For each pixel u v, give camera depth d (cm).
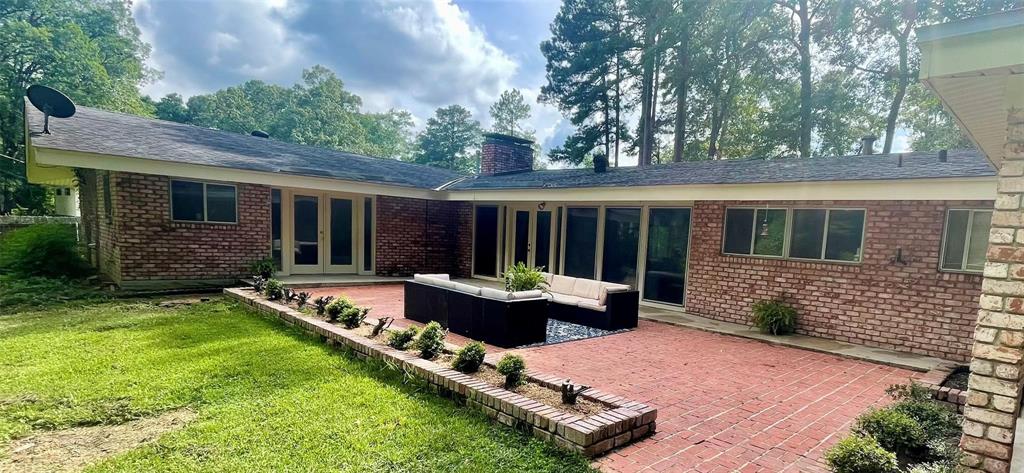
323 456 277
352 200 1151
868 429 302
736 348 609
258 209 959
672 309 860
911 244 602
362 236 1161
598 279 987
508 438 307
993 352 231
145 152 793
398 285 1083
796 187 645
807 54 1756
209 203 898
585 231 1020
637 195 818
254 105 4284
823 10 1697
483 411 343
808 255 691
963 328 563
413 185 1145
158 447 283
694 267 819
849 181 597
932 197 543
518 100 4141
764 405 400
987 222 550
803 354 590
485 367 420
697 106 2103
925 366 530
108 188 891
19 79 2066
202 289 877
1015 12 189
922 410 324
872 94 1745
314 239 1102
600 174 1078
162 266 850
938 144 1730
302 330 577
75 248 998
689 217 842
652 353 565
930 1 1472
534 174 1325
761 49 1781
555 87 2466
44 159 683
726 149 2111
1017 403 224
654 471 275
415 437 304
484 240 1266
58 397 358
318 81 4200
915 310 598
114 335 546
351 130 4131
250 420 324
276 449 284
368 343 472
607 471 272
